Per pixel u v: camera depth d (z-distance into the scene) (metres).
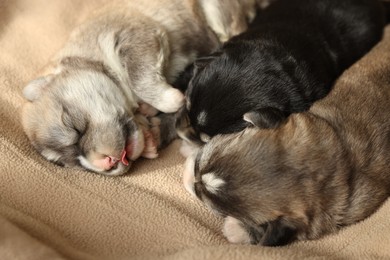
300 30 0.47
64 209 0.44
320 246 0.41
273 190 0.39
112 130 0.45
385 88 0.44
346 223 0.41
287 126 0.41
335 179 0.40
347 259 0.40
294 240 0.41
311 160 0.40
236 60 0.44
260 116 0.41
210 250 0.39
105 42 0.48
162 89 0.47
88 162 0.44
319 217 0.40
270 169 0.39
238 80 0.43
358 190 0.41
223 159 0.40
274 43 0.45
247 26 0.52
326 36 0.48
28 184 0.45
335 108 0.43
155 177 0.46
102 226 0.43
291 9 0.49
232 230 0.42
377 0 0.51
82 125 0.44
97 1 0.54
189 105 0.44
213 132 0.43
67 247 0.41
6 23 0.53
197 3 0.51
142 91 0.48
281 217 0.40
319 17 0.48
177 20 0.50
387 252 0.40
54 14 0.53
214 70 0.44
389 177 0.42
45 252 0.38
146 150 0.46
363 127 0.42
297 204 0.39
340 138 0.41
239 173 0.39
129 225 0.43
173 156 0.48
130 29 0.48
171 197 0.45
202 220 0.44
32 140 0.46
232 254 0.39
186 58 0.50
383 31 0.51
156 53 0.48
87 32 0.48
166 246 0.42
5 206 0.43
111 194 0.44
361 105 0.43
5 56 0.52
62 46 0.49
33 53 0.52
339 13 0.49
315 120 0.42
